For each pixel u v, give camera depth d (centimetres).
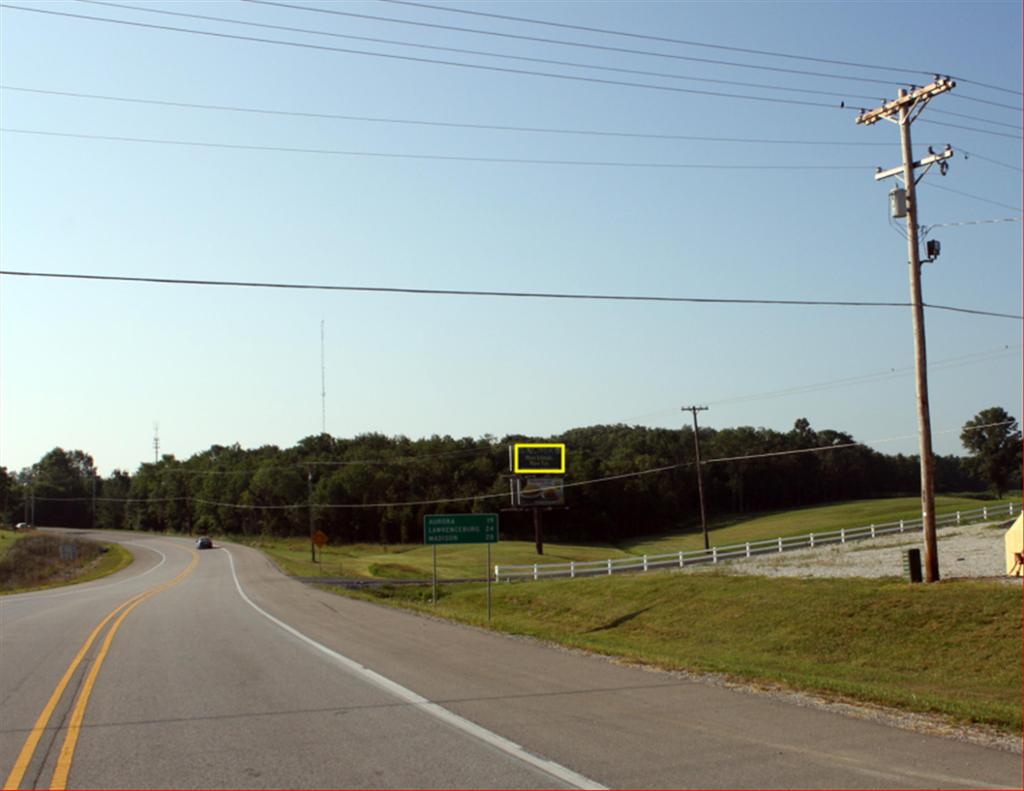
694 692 1096
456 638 1781
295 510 13588
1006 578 2767
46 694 1144
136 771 746
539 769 725
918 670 2027
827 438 15412
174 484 16738
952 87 2508
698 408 6612
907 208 2623
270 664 1408
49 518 18950
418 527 12600
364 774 722
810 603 2775
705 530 6531
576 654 1502
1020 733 855
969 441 11100
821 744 802
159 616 2433
